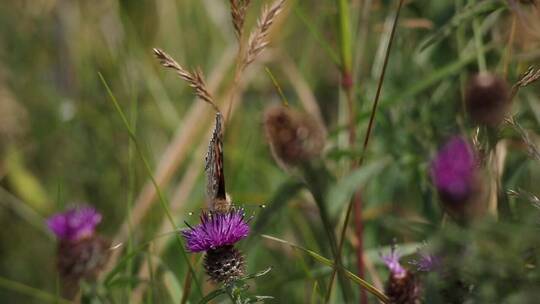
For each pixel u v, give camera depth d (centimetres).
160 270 79
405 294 66
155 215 86
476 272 61
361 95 81
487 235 60
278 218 80
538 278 61
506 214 68
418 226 68
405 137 79
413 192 80
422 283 67
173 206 85
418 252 66
